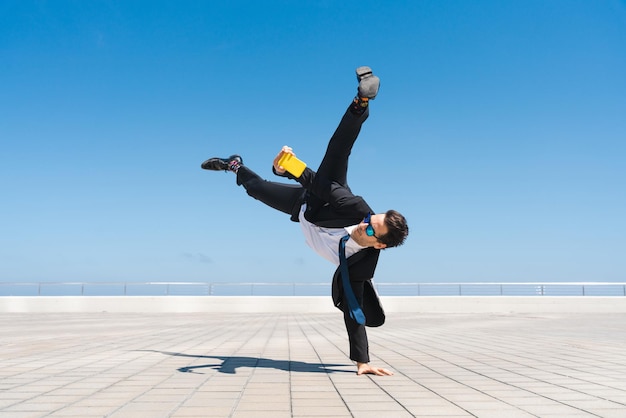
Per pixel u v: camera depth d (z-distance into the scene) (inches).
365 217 131.0
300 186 142.6
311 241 141.3
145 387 123.3
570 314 612.1
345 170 132.1
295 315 579.8
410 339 275.9
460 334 312.8
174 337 280.5
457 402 107.3
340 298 142.9
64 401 106.3
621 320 480.4
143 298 633.6
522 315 587.8
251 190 146.0
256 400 108.3
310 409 100.0
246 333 311.3
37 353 198.5
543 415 96.1
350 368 159.5
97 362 171.0
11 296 621.0
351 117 122.7
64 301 626.8
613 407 103.2
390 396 113.7
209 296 642.2
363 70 120.8
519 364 171.2
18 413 95.4
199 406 102.0
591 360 182.9
